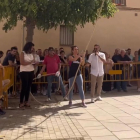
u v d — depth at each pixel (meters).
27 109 7.37
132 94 9.82
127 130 5.27
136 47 14.40
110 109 7.23
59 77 8.45
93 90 8.29
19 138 4.82
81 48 13.73
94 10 8.63
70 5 7.94
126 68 10.45
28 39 9.05
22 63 7.20
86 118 6.28
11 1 7.29
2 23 12.70
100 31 13.93
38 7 7.82
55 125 5.70
